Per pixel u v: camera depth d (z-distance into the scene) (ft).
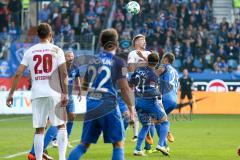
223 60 225.76
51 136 88.33
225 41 232.94
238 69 215.51
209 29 243.19
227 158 93.97
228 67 223.92
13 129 147.95
